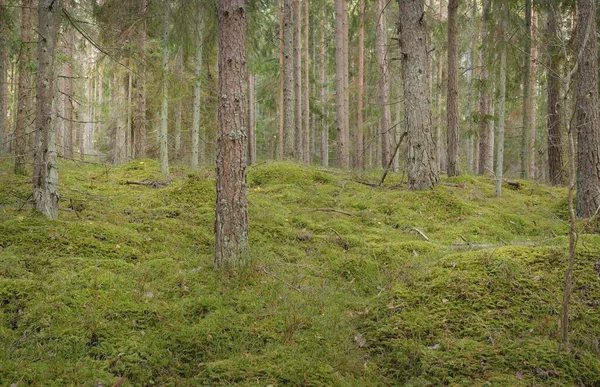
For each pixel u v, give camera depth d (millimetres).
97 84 28062
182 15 10539
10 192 8438
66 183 10055
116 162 19859
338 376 3734
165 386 3641
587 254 5215
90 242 5879
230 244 5449
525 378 3596
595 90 7918
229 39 5344
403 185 10852
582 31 7914
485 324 4316
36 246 5531
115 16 10945
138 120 16047
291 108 14664
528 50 11555
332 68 26406
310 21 25016
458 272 5141
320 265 6230
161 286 5043
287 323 4438
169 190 8914
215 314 4512
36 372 3461
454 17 12211
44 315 4168
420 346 4074
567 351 3787
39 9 6348
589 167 7969
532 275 4988
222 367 3740
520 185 12562
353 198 9766
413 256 6445
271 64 14594
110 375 3578
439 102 20000
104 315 4301
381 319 4629
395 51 17203
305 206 9203
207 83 12672
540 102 20656
